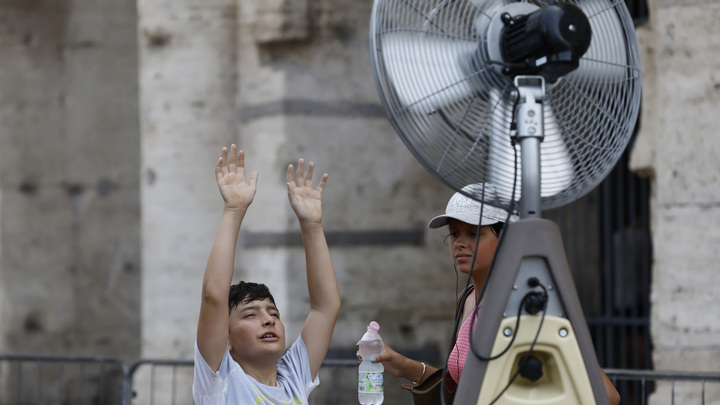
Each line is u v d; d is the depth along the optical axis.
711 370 8.72
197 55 12.71
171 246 12.73
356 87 12.27
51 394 15.59
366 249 12.27
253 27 12.46
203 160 12.69
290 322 11.90
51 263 15.74
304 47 12.18
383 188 12.34
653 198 9.91
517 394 4.23
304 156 12.11
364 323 12.20
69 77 16.02
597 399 4.20
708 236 8.80
